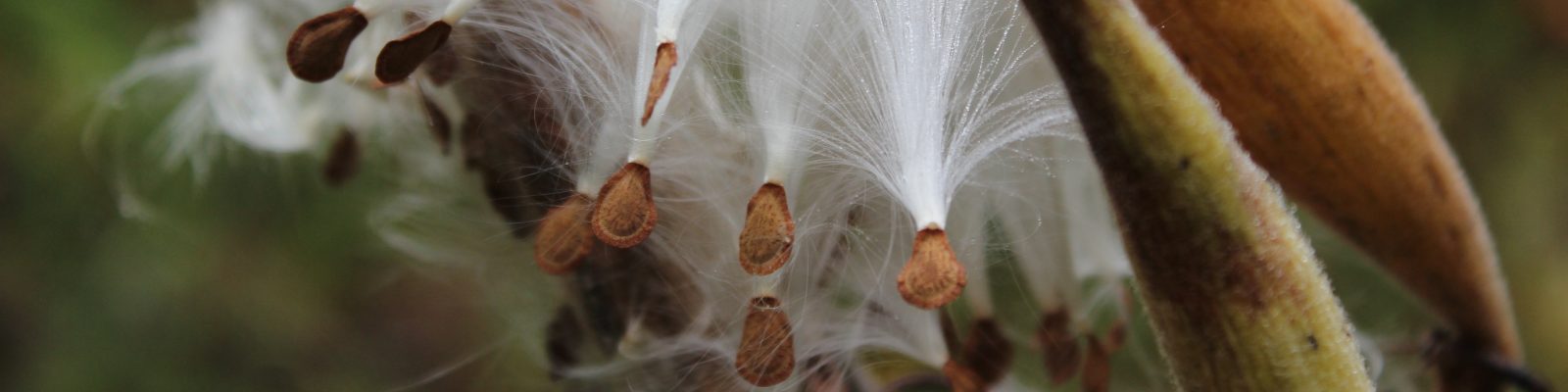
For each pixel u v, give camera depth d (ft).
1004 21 0.81
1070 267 0.92
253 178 1.85
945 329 0.89
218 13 1.09
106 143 1.82
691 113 0.81
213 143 1.31
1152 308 0.73
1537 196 1.84
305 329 1.92
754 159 0.81
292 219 1.87
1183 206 0.70
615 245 0.77
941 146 0.77
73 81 1.79
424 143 0.95
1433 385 0.92
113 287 1.93
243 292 1.92
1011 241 0.90
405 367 1.89
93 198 1.89
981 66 0.80
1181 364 0.73
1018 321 1.03
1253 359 0.72
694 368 0.85
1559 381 1.85
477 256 0.94
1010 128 0.81
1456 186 0.85
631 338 0.85
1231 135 0.71
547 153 0.83
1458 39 1.80
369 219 1.21
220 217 1.88
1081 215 0.90
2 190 1.88
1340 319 0.72
